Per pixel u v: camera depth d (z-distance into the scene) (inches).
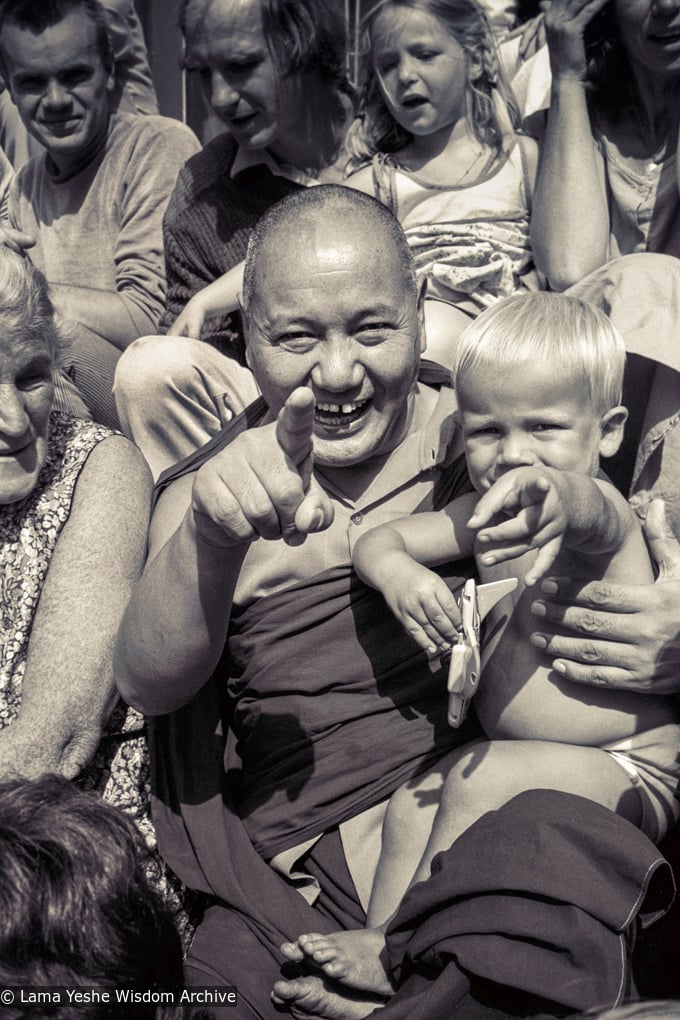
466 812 88.7
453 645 89.6
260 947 92.2
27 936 58.1
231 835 95.7
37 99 161.8
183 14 145.0
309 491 78.9
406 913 82.0
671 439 108.7
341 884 94.2
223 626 89.0
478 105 140.9
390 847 92.9
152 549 99.3
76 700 94.5
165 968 62.3
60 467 100.5
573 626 92.3
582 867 79.3
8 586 97.5
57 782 65.0
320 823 95.3
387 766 95.4
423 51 137.3
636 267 113.0
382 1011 79.5
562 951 77.9
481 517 79.1
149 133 166.4
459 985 78.2
